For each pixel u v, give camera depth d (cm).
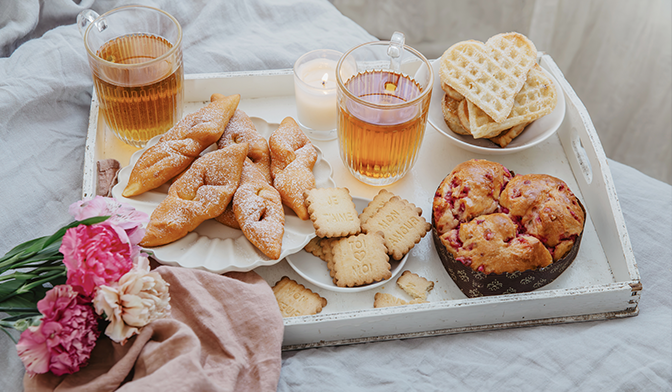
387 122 84
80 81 108
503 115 89
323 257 85
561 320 83
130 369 67
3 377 76
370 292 83
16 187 97
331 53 102
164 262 79
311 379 76
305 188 86
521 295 79
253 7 132
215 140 90
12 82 103
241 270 79
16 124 102
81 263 64
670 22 137
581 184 98
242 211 81
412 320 79
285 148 90
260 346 72
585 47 157
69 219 98
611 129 164
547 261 77
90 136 96
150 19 96
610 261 88
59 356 63
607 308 83
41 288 73
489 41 100
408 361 78
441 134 99
